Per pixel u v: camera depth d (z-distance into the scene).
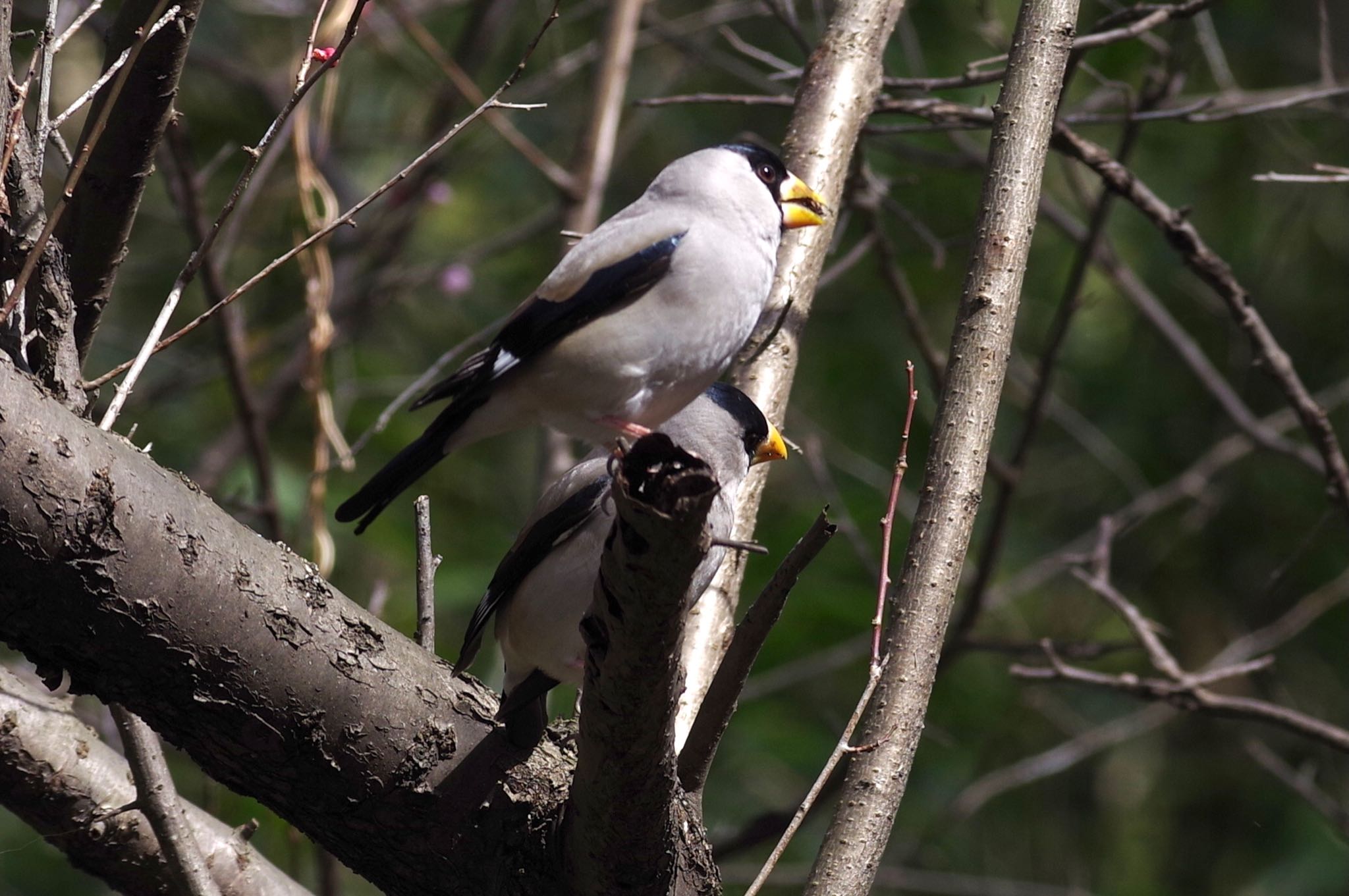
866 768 5.36
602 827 4.57
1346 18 14.73
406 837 4.93
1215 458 13.41
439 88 14.59
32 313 4.99
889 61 14.34
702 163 7.05
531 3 16.56
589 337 6.55
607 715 4.21
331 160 14.50
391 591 12.72
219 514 4.66
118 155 5.51
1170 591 15.99
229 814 10.69
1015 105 6.16
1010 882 14.14
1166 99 10.51
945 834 13.46
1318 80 14.65
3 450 4.18
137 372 5.07
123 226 5.69
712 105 16.66
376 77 16.52
